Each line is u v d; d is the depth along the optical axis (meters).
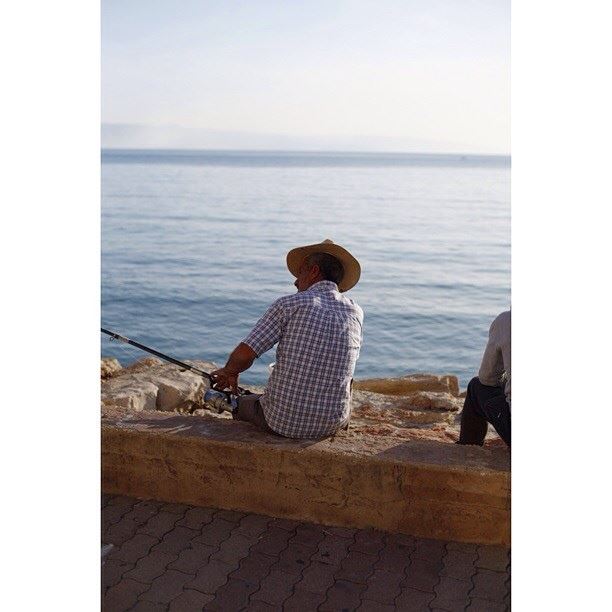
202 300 19.61
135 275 22.69
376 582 2.92
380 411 5.16
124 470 3.55
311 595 2.84
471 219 40.78
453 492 3.15
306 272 3.73
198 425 3.61
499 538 3.15
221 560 3.06
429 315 18.44
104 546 2.83
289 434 3.45
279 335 3.48
